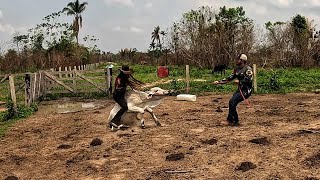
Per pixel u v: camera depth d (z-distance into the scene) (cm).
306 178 595
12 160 802
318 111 1177
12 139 996
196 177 635
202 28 4394
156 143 864
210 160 716
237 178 617
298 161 678
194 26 4434
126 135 959
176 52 4819
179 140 877
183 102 1520
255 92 1783
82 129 1073
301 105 1341
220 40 4200
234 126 996
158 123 1050
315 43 3844
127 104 1016
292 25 4012
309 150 731
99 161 759
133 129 1025
